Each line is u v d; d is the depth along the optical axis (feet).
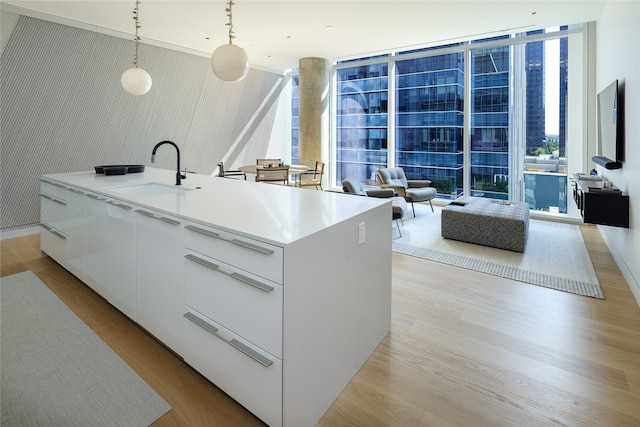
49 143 17.60
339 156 28.58
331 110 28.02
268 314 5.15
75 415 5.75
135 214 7.68
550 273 11.76
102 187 9.60
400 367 6.97
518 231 13.97
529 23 17.81
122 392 6.26
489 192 21.95
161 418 5.71
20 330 8.22
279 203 7.67
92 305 9.43
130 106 20.17
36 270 11.80
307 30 18.70
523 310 9.26
